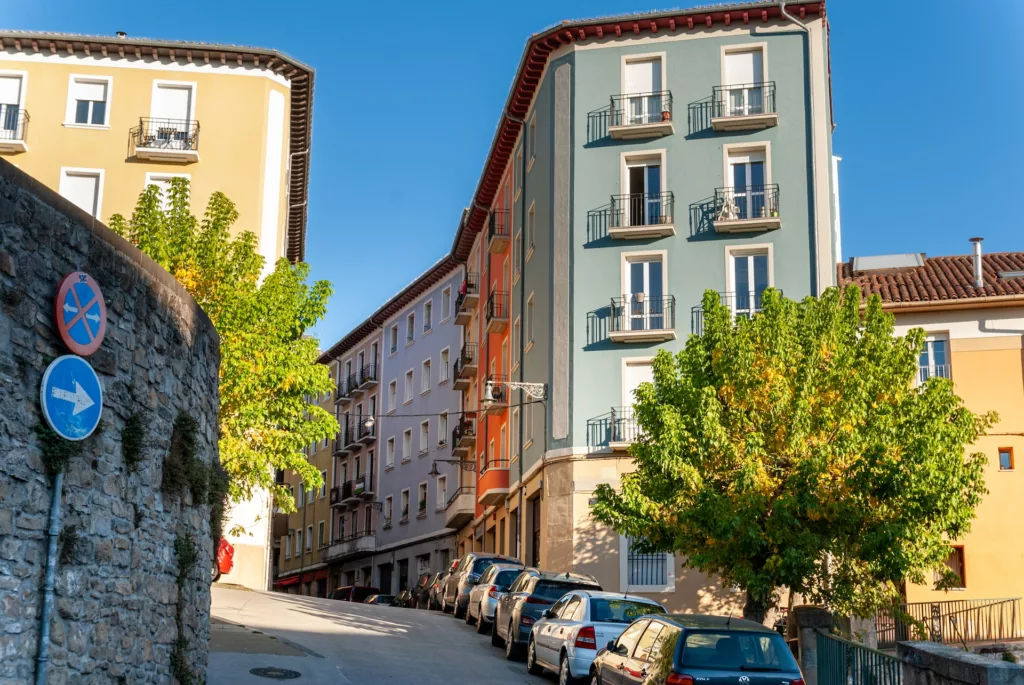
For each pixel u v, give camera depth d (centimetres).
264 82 4212
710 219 3459
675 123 3541
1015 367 3123
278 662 1702
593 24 3609
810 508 1923
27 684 845
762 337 2148
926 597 3041
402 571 6097
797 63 3509
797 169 3441
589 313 3475
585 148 3591
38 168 4066
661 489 2084
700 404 2069
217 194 2755
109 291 1023
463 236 5266
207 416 1338
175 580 1180
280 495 2712
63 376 895
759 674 1222
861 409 2031
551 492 3397
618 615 1778
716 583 3116
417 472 6009
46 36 4088
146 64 4172
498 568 2756
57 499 886
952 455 2039
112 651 1003
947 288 3247
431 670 1908
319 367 2641
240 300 2578
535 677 1944
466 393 5372
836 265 3622
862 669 1345
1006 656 1051
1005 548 3036
